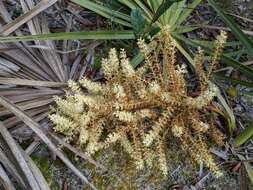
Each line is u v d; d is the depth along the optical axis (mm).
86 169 598
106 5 686
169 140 617
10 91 597
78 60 658
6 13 641
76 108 547
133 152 562
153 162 604
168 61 583
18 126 601
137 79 583
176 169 606
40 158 603
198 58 583
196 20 732
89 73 655
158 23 667
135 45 673
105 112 571
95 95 601
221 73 683
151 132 544
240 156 616
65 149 607
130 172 598
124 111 556
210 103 638
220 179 606
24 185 545
